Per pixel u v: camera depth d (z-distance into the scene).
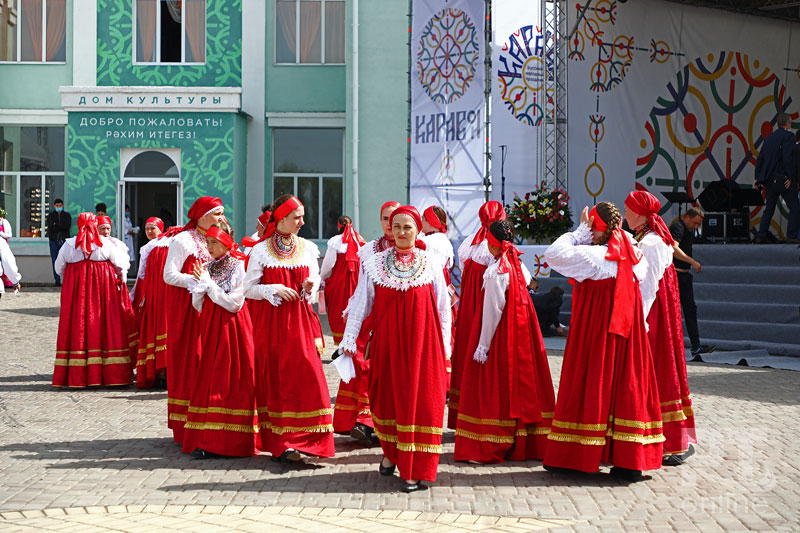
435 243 7.54
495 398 6.35
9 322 14.88
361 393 7.01
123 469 6.05
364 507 5.25
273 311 6.28
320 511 5.16
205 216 6.73
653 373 5.83
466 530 4.82
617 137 18.27
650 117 18.77
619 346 5.74
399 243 5.70
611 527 4.89
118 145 20.81
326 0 22.08
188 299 6.79
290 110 22.09
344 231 9.31
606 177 18.14
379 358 5.72
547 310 13.76
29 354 11.68
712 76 19.70
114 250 9.58
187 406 6.75
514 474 6.04
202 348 6.41
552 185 17.06
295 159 22.27
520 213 15.55
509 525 4.92
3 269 14.83
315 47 22.09
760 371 10.80
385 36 20.78
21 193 22.27
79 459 6.32
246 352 6.38
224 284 6.40
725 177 19.91
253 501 5.34
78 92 20.70
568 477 5.96
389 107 20.84
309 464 6.24
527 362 6.39
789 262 13.59
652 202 6.01
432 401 5.58
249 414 6.38
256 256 6.23
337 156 22.23
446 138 17.02
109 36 21.91
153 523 4.88
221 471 6.03
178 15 22.00
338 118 22.03
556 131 16.94
